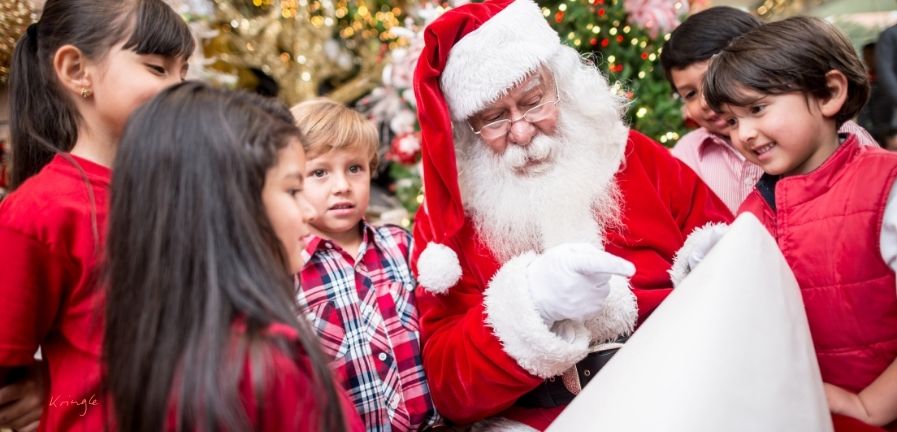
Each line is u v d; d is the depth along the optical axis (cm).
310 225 149
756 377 99
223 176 86
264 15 329
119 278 87
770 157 131
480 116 155
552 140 155
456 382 140
